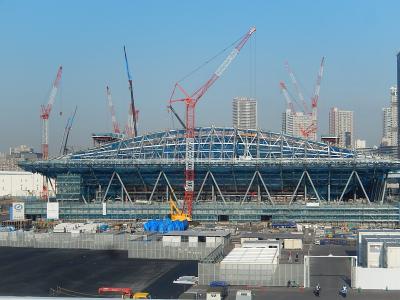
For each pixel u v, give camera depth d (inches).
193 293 3863.2
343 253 5684.1
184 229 7573.8
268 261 4279.0
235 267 4205.2
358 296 3782.0
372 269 4030.5
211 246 5718.5
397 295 3811.5
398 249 4160.9
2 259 5718.5
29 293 4210.1
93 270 5098.4
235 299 3649.1
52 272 5024.6
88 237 6446.9
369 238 4571.9
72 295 4133.9
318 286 3890.3
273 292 3914.9
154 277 4736.7
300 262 4557.1
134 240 6033.5
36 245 6515.8
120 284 4475.9
